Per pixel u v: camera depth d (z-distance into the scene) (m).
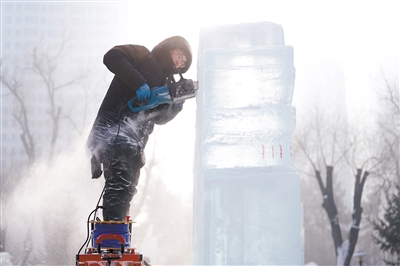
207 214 4.28
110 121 4.73
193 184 5.17
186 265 21.94
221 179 4.29
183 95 4.74
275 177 4.26
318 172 29.02
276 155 4.40
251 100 4.45
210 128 4.45
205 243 4.25
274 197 4.25
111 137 4.68
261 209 4.25
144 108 4.70
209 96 4.46
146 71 4.83
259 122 4.43
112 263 3.33
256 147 4.41
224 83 4.46
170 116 4.95
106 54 4.72
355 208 26.19
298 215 4.24
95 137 4.71
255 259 4.22
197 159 4.84
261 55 4.46
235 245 4.23
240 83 4.45
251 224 4.24
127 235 3.61
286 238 4.23
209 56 4.47
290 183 4.26
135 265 3.36
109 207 4.51
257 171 4.32
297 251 4.22
